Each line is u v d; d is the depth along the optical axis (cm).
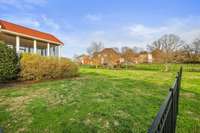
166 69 3238
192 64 4072
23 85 916
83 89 809
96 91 777
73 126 427
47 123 444
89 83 992
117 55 4800
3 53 983
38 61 1116
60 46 2053
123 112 528
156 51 4450
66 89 800
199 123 521
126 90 858
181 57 4209
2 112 507
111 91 795
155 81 1431
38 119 465
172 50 4012
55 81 1066
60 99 632
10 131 412
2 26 1306
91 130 414
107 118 477
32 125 436
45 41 1773
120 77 1620
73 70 1364
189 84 1391
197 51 4366
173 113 348
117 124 449
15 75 1061
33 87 846
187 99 794
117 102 621
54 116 482
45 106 554
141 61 5034
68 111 515
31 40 1695
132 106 592
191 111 625
